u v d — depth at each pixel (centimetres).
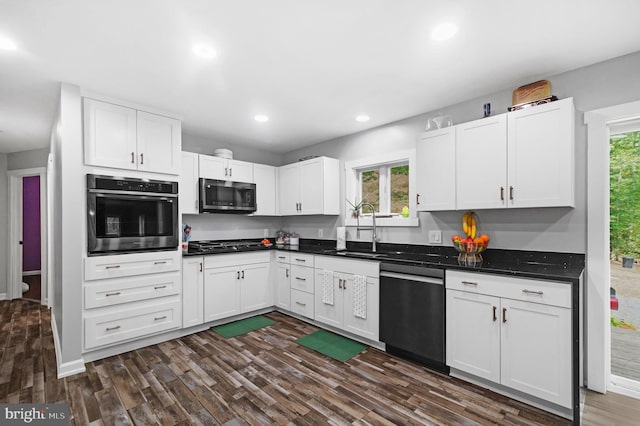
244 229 459
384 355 277
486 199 248
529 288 198
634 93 210
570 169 211
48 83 248
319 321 344
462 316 229
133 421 188
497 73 239
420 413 196
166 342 307
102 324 269
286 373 245
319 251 359
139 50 203
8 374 246
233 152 449
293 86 260
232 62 221
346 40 195
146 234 295
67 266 249
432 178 282
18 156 481
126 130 286
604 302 219
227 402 207
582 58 217
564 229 236
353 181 399
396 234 348
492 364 213
